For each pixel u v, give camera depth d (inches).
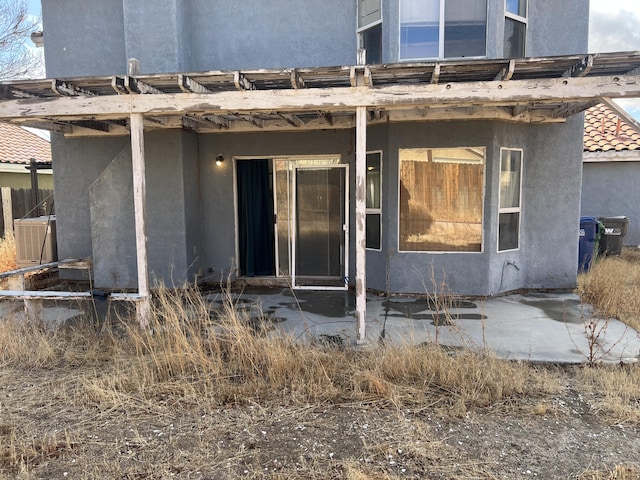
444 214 277.7
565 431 135.3
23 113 209.0
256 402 154.7
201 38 301.1
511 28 271.0
